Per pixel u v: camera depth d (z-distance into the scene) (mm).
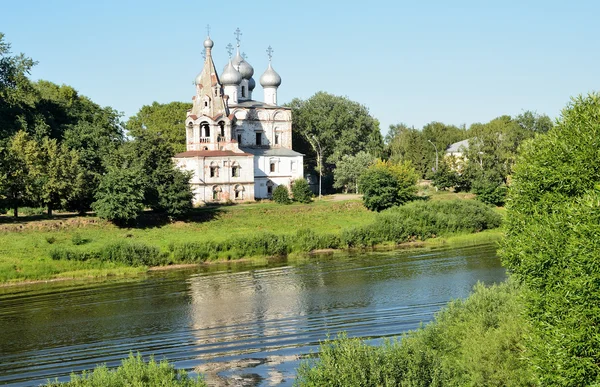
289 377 40906
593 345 26875
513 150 135000
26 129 106750
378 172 110250
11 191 88500
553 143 35594
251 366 43156
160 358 45250
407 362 31594
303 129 145375
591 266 27000
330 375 30641
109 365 44031
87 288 69000
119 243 79375
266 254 86062
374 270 73625
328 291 63844
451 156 140750
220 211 101438
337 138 146125
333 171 140125
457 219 99062
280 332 50562
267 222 100188
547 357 28609
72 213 99875
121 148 98812
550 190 36062
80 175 92312
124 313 57969
